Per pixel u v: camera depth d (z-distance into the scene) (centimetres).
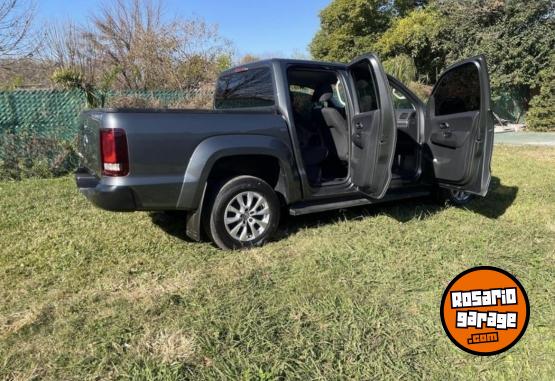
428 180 464
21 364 217
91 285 303
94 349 228
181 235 400
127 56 1462
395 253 344
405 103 482
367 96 401
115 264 338
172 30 1477
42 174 695
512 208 467
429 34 1752
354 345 229
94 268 329
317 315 257
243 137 353
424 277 304
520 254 337
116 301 278
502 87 1504
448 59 1628
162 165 322
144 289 294
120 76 1411
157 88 1394
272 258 346
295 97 469
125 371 211
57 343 233
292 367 213
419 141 463
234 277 310
